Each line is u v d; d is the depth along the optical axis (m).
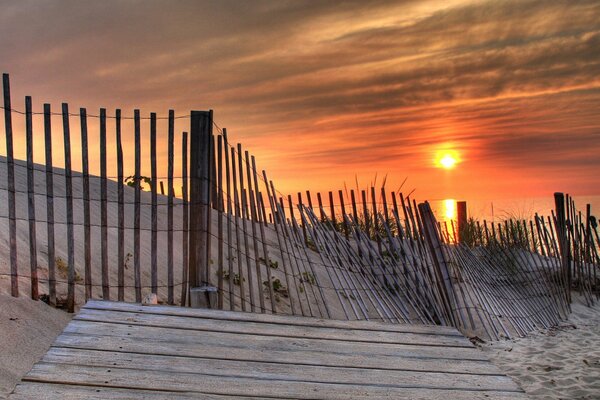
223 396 3.05
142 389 3.05
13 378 3.86
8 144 5.11
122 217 5.39
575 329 8.45
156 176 5.40
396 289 7.00
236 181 5.98
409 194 7.48
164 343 3.70
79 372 3.18
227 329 4.07
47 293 5.34
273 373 3.41
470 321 7.41
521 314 8.36
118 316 4.12
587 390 5.87
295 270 8.21
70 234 5.28
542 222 10.10
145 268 6.61
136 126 5.38
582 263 10.65
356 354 3.80
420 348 3.99
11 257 5.06
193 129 5.43
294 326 4.28
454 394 3.27
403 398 3.19
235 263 7.64
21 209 6.71
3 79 5.21
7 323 4.53
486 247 9.97
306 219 7.38
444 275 7.02
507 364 6.66
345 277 6.77
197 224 5.40
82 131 5.33
